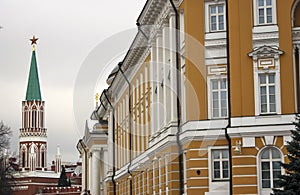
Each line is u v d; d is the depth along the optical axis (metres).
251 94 45.84
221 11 47.94
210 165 46.59
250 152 45.47
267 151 45.47
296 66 46.34
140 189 44.38
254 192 45.09
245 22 46.38
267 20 46.31
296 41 46.25
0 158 92.38
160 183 44.00
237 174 45.44
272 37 45.97
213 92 46.19
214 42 47.22
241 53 46.19
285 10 46.12
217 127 45.91
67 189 144.12
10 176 97.88
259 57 45.94
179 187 46.16
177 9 49.12
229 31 46.53
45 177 182.50
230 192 45.66
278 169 45.06
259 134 45.38
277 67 45.72
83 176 84.75
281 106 45.41
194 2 48.03
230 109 45.91
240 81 46.03
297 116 41.12
